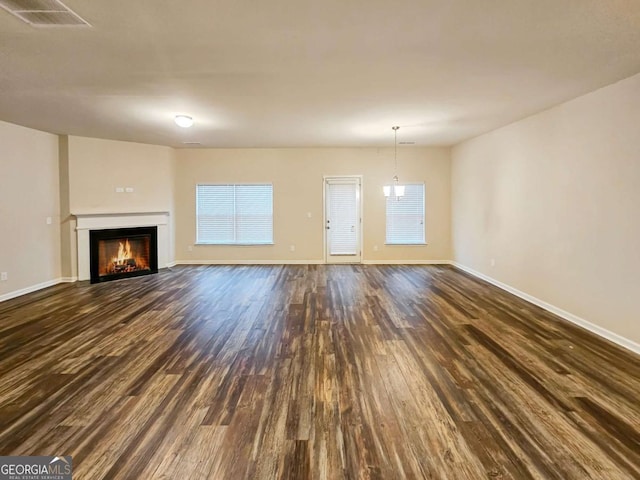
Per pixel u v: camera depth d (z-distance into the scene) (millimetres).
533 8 2322
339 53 3012
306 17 2428
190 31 2611
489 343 3723
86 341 3783
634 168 3525
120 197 7164
